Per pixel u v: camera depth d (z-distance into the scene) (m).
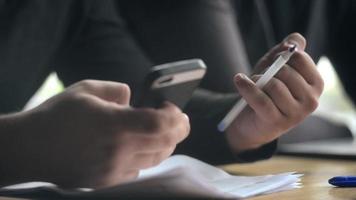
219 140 0.88
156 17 1.12
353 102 1.71
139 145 0.56
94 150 0.55
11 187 0.59
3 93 1.03
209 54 1.06
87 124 0.55
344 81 1.68
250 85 0.75
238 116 0.85
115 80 1.15
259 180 0.65
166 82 0.54
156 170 0.67
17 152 0.58
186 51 1.07
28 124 0.58
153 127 0.55
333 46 1.61
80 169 0.56
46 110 0.58
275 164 0.99
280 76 0.75
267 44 1.37
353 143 1.34
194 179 0.51
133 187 0.52
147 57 1.16
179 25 1.09
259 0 1.37
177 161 0.72
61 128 0.56
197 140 0.90
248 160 0.88
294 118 0.76
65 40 1.17
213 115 0.90
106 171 0.56
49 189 0.56
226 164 0.90
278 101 0.75
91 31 1.20
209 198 0.52
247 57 1.31
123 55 1.19
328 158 1.06
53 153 0.57
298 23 1.45
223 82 1.03
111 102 0.58
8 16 1.02
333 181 0.66
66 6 1.11
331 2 1.52
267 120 0.77
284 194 0.61
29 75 1.08
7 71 1.03
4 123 0.59
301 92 0.75
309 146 1.22
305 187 0.66
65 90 0.60
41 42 1.08
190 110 0.92
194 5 1.10
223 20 1.11
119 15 1.20
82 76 1.20
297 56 0.75
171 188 0.51
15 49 1.04
